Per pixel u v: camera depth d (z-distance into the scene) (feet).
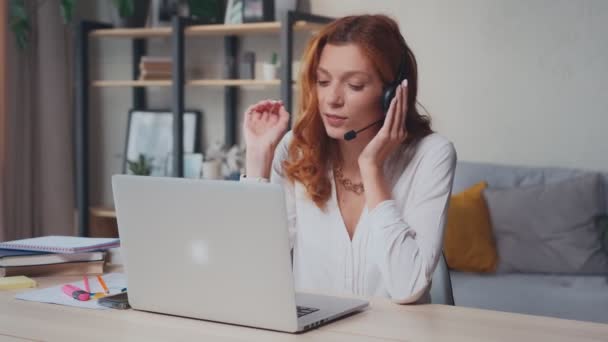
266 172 6.12
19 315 4.65
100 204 15.90
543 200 11.23
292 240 6.27
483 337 4.14
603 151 12.07
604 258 10.96
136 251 4.66
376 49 5.70
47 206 14.66
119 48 15.55
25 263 5.82
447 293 5.85
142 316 4.62
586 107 12.14
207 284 4.43
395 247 5.16
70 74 15.24
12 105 14.10
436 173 5.76
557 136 12.34
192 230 4.42
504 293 10.28
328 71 5.79
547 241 11.05
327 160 6.13
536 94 12.41
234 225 4.26
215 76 14.53
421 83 13.10
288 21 12.21
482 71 12.70
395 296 5.07
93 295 5.16
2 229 13.65
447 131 13.00
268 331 4.28
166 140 14.82
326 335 4.19
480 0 12.63
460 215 11.26
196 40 14.67
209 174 13.57
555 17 12.23
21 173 14.40
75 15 15.51
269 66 13.16
